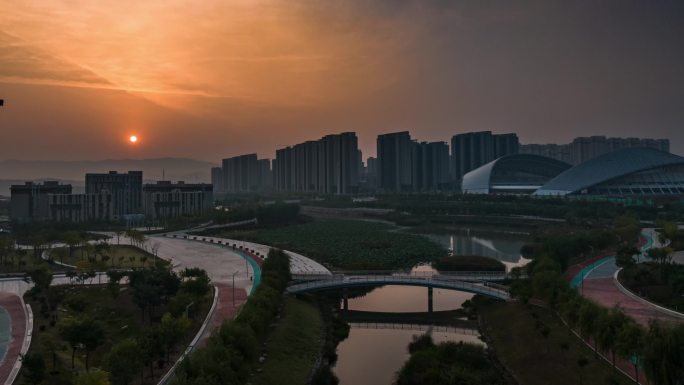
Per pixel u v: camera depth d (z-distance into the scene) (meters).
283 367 80.62
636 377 67.62
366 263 163.62
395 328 108.88
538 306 103.12
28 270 133.62
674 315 95.62
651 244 179.12
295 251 191.62
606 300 108.06
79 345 80.44
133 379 70.94
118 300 109.94
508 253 193.12
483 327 104.56
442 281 123.19
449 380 75.69
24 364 66.44
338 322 110.50
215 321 98.38
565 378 73.56
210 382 57.84
